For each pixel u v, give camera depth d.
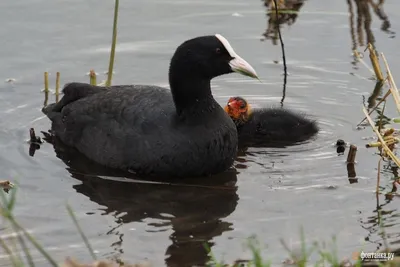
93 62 15.52
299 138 13.23
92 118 12.52
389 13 16.95
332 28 16.55
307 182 11.74
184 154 11.70
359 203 11.08
